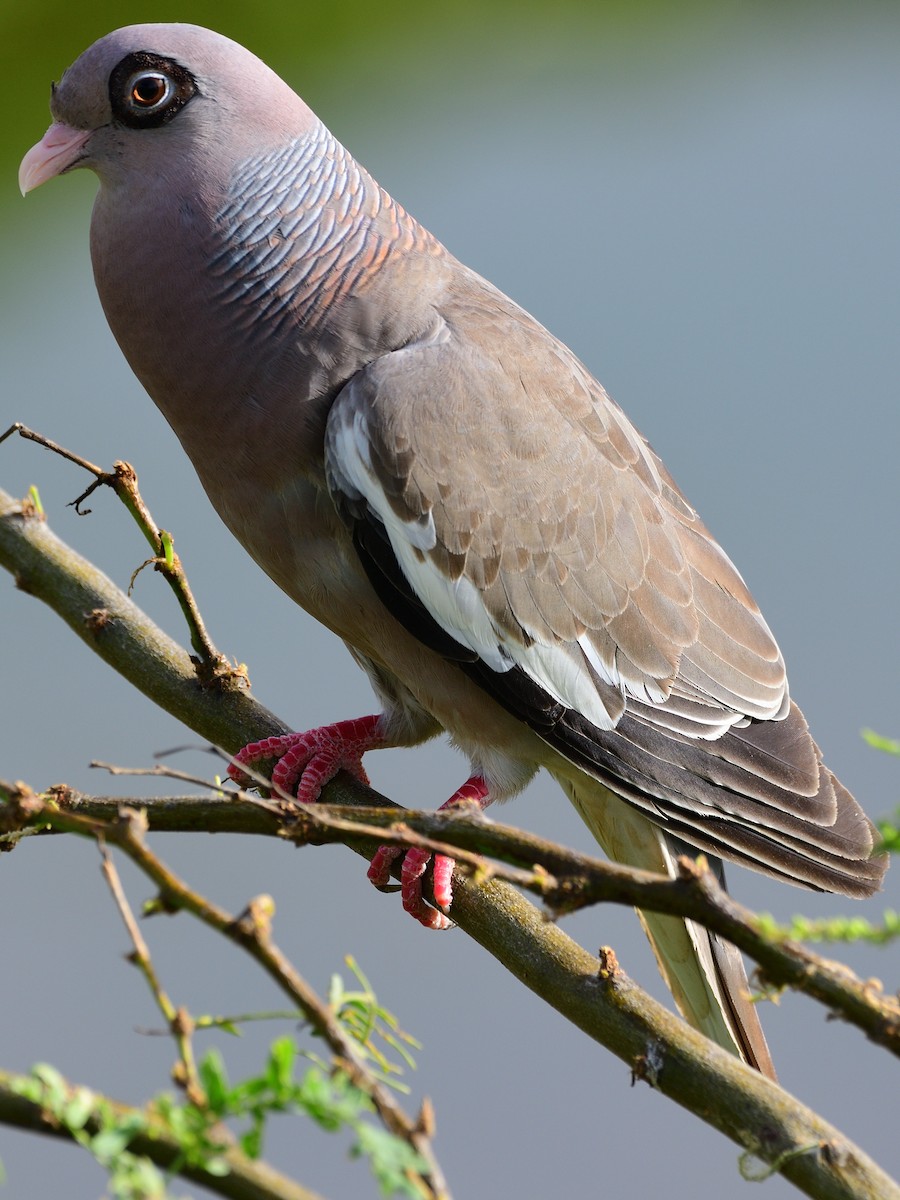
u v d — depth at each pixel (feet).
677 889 15.48
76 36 51.13
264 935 14.65
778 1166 18.53
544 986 21.35
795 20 65.72
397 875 26.89
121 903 14.65
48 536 26.05
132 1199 11.96
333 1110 12.83
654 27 63.72
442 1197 13.15
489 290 29.78
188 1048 13.89
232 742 26.18
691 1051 19.84
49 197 54.03
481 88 61.31
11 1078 13.01
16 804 15.71
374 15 57.47
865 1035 15.12
